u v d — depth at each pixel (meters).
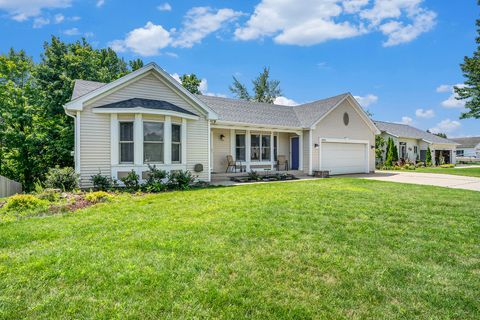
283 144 17.34
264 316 2.39
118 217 5.59
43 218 5.57
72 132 15.92
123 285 2.86
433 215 5.76
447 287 2.87
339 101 17.08
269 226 4.89
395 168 23.55
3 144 15.37
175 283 2.89
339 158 17.66
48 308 2.48
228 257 3.54
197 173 12.00
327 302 2.60
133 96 10.81
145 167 10.27
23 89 16.06
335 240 4.21
